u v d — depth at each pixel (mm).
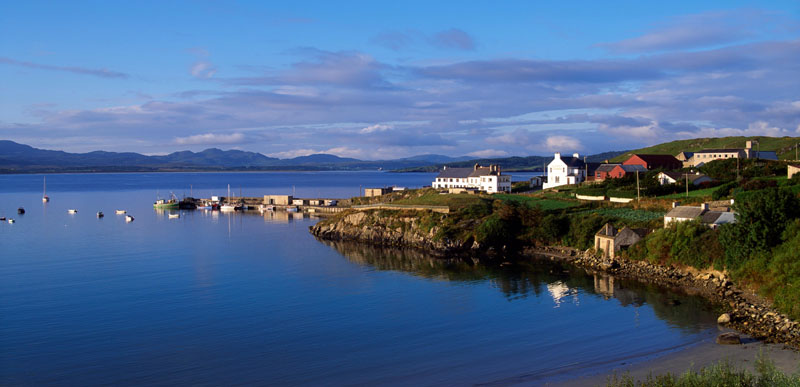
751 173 146125
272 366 56844
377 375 54469
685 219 94188
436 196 161875
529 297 81938
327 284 92125
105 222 192000
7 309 76688
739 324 64188
